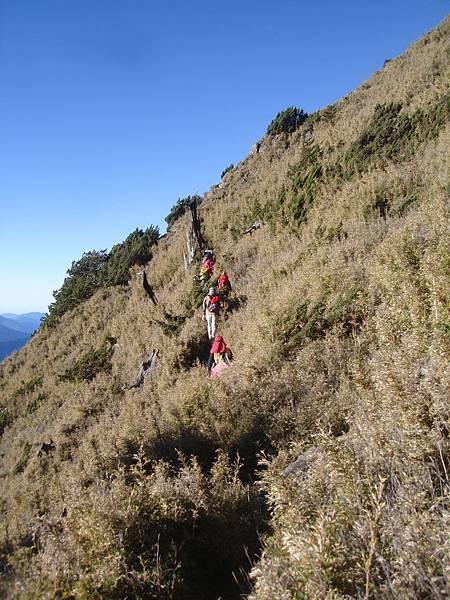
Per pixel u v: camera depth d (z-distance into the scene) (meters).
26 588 2.91
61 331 24.73
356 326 7.99
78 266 30.48
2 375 24.70
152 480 4.34
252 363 8.17
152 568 3.14
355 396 5.17
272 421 5.78
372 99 28.20
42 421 17.16
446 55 25.61
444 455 2.81
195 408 7.37
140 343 17.36
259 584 2.32
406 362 4.01
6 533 4.50
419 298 5.60
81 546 3.17
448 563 1.94
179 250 24.86
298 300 10.40
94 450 9.25
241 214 24.22
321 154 22.47
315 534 2.26
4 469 15.38
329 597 1.97
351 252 11.06
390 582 1.98
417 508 2.35
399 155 16.19
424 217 9.24
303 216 17.45
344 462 2.91
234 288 16.28
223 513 3.86
